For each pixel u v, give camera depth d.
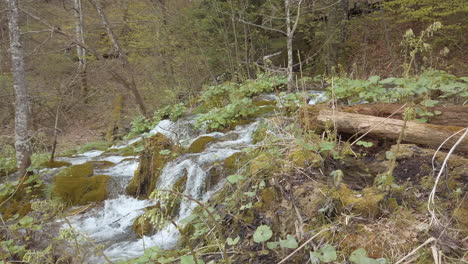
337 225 2.57
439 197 2.76
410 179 3.06
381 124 3.74
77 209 4.94
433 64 9.60
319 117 4.13
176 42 11.38
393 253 2.29
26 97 5.21
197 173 4.48
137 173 5.20
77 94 12.26
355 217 2.59
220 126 6.64
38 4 11.09
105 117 12.27
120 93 13.01
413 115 3.30
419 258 2.20
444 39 10.10
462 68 9.36
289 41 7.34
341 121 3.97
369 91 5.10
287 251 2.54
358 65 11.48
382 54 11.47
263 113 6.62
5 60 10.52
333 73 8.73
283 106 5.35
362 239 2.43
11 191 5.16
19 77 5.11
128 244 4.02
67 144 10.50
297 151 3.53
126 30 13.11
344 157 3.60
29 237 4.17
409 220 2.52
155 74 12.49
